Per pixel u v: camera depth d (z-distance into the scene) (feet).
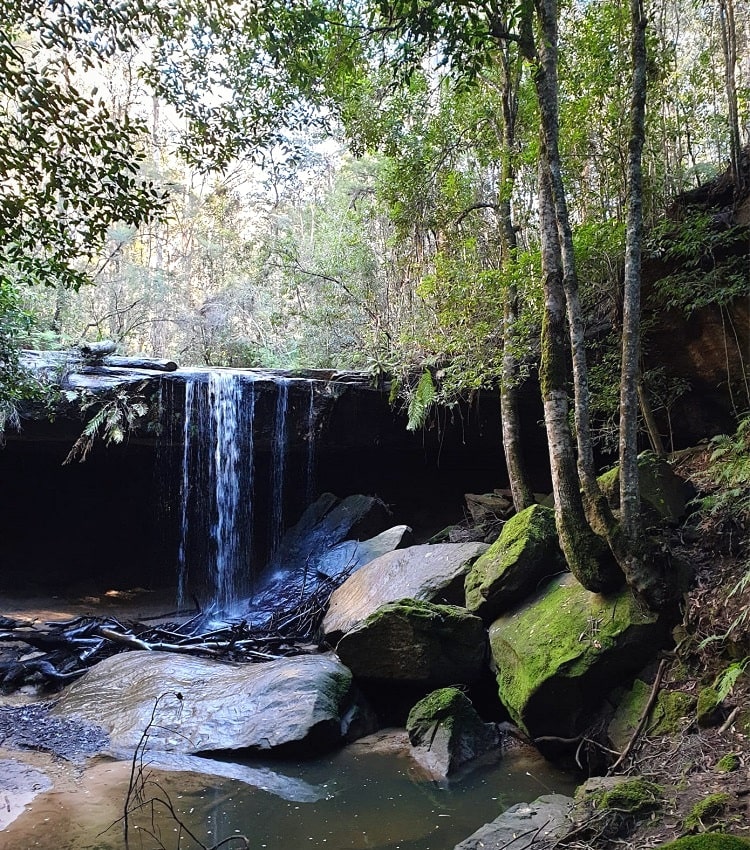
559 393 17.66
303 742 17.24
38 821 13.43
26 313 27.89
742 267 21.13
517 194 29.04
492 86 28.71
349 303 47.96
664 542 17.52
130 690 20.93
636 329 16.19
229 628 27.07
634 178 16.22
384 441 37.35
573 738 16.14
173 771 16.16
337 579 29.66
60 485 40.27
